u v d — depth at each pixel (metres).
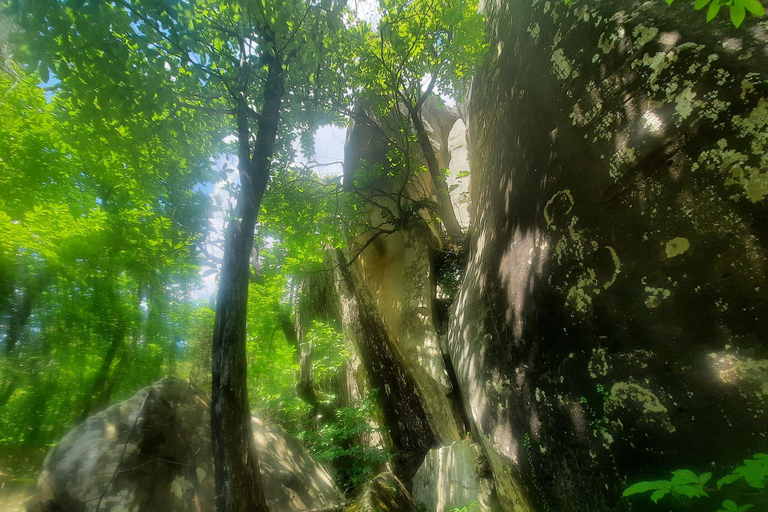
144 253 7.42
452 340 6.03
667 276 2.48
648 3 3.18
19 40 3.21
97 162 6.44
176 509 2.79
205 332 9.13
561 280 3.22
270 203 7.86
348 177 10.69
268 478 3.52
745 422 2.02
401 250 9.20
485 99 6.34
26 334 6.57
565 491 3.05
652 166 2.68
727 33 2.56
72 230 6.26
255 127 5.87
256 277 12.34
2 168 6.26
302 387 12.32
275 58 4.71
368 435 9.65
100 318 7.16
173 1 3.45
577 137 3.36
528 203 3.95
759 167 2.20
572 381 2.99
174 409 3.33
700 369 2.24
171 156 5.86
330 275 12.91
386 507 3.94
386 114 9.43
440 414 7.00
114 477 2.69
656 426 2.38
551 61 3.99
